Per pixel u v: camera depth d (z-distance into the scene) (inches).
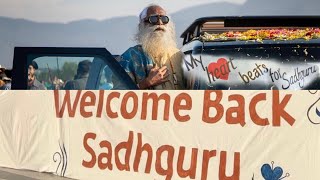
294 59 207.2
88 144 207.0
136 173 196.2
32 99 222.2
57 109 215.5
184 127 187.6
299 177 168.7
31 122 222.5
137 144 196.4
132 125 197.6
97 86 217.6
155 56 244.7
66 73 221.8
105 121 203.5
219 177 181.2
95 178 205.0
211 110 182.9
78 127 209.8
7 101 229.5
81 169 208.4
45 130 218.7
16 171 222.2
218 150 181.3
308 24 237.9
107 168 202.5
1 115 230.8
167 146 190.5
